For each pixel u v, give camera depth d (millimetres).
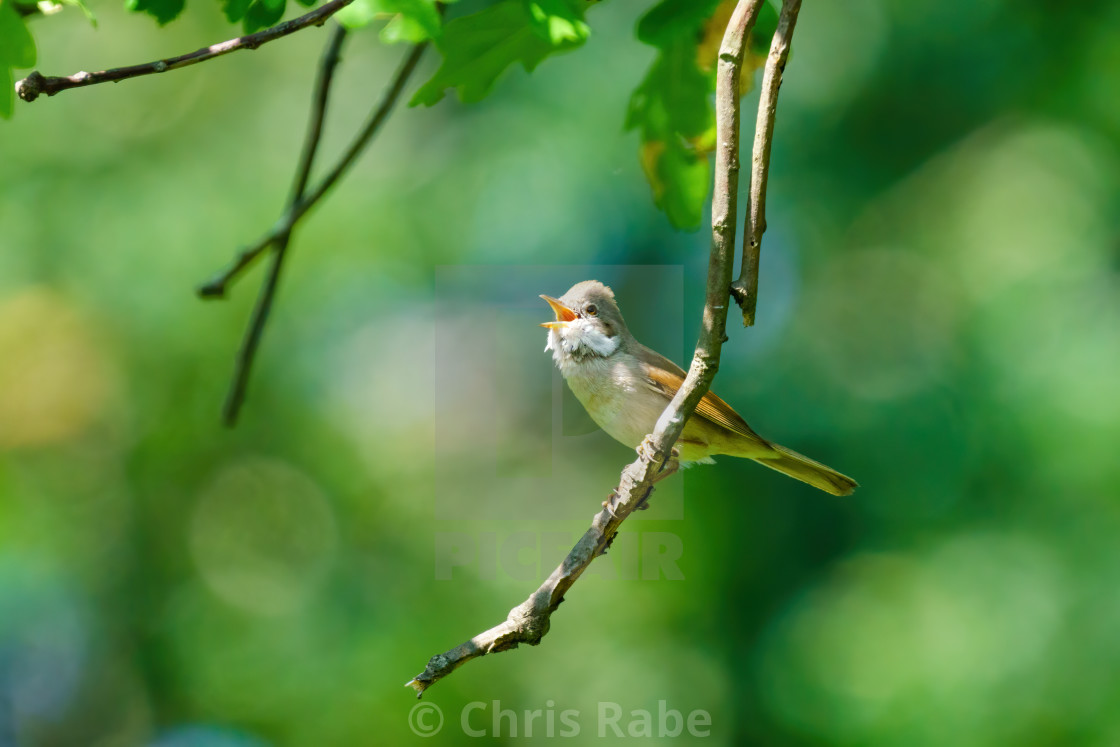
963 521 12328
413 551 12703
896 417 13117
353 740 11656
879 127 14258
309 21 3480
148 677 13328
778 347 13875
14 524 12773
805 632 12836
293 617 12766
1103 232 12984
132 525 13453
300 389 13219
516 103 14172
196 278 12945
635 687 12359
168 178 13820
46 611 13406
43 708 13633
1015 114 13820
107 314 13062
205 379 13031
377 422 13414
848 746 11539
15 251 13258
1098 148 13250
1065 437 11641
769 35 4824
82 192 13719
